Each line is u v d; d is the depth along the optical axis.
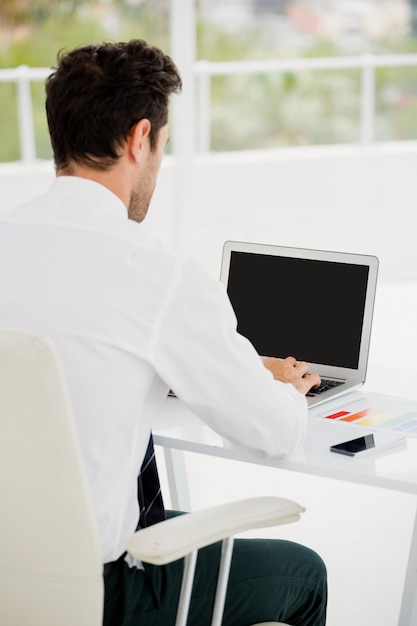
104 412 1.60
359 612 2.63
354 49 15.48
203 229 6.45
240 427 1.71
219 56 15.84
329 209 6.57
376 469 1.76
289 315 2.32
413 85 15.55
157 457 3.79
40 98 14.45
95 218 1.66
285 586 1.84
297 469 1.79
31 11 13.80
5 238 1.67
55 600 1.54
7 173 6.44
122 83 1.70
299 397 1.82
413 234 6.58
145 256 1.62
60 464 1.45
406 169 6.54
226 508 1.58
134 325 1.60
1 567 1.56
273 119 16.48
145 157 1.77
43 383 1.40
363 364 2.24
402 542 3.04
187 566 1.58
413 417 2.02
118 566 1.74
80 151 1.72
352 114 16.45
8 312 1.62
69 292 1.60
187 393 1.66
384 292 5.99
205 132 7.23
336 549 3.00
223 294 1.66
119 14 14.11
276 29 15.73
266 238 6.56
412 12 15.24
